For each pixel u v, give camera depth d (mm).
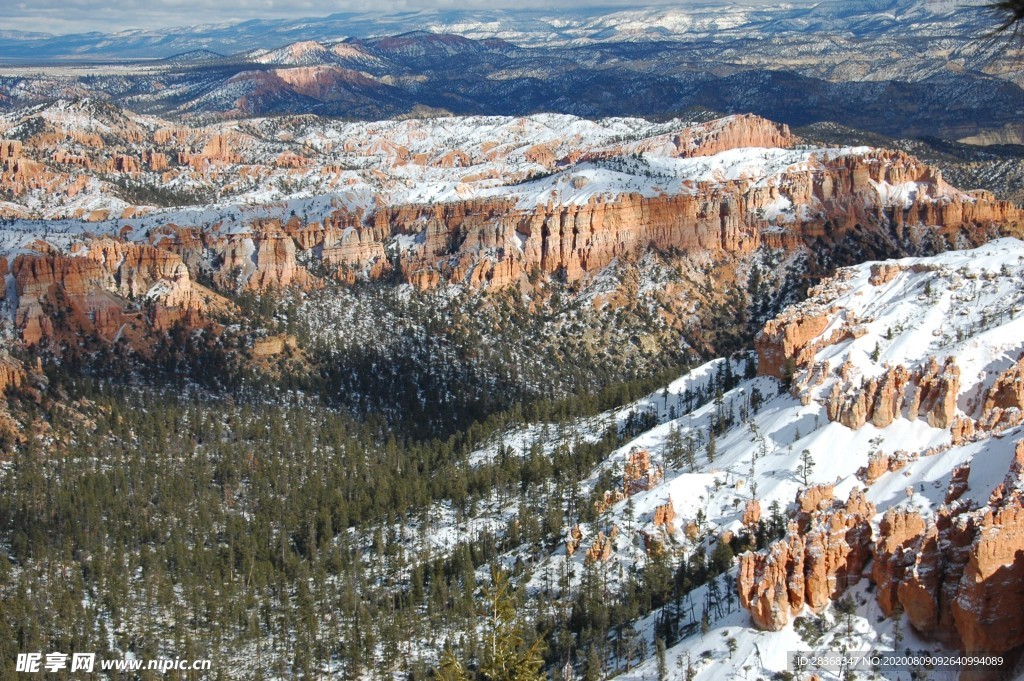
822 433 194875
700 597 163250
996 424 168500
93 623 194250
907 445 184500
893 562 128750
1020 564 117000
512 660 91438
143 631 192125
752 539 174250
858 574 134750
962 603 119000
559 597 183625
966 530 123875
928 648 125125
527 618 176875
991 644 117875
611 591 179875
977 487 148375
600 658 157375
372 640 183375
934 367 190125
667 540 186875
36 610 196375
